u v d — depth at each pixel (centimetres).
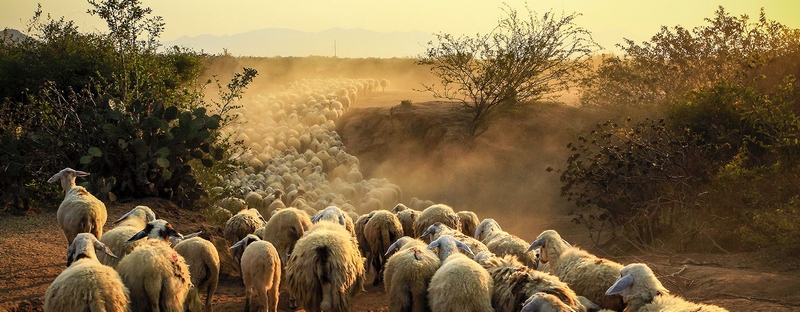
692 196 1630
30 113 1955
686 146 1625
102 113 1684
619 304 887
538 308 725
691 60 2506
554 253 1024
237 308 1092
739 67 2283
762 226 1391
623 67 2775
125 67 2198
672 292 1155
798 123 1520
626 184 1750
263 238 1237
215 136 1889
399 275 927
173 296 860
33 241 1318
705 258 1398
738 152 1717
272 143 3231
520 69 3241
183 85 3272
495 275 884
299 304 1067
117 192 1645
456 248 1005
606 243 1803
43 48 2633
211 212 1770
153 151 1659
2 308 950
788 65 2100
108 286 755
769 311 966
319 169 2895
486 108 3272
